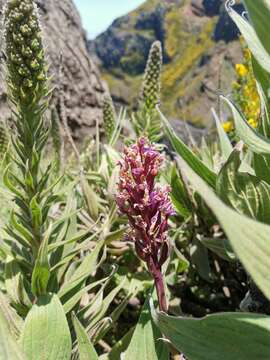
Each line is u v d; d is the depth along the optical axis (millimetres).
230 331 205
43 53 323
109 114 780
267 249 172
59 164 492
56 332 263
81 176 422
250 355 203
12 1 312
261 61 260
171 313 361
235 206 261
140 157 263
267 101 284
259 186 258
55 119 599
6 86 344
